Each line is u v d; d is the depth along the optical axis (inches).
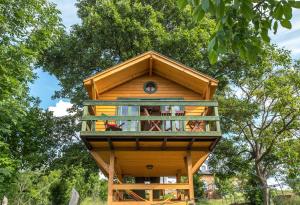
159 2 901.8
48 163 858.8
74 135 900.0
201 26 829.2
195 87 583.5
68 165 860.6
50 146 874.8
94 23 813.9
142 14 816.9
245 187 1189.7
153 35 807.1
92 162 857.5
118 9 819.4
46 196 1416.1
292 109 879.7
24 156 773.9
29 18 637.9
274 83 882.1
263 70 896.3
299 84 877.2
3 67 577.3
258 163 971.9
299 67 903.7
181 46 803.4
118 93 589.0
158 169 649.6
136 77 598.9
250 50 152.8
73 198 186.2
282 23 145.0
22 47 615.5
